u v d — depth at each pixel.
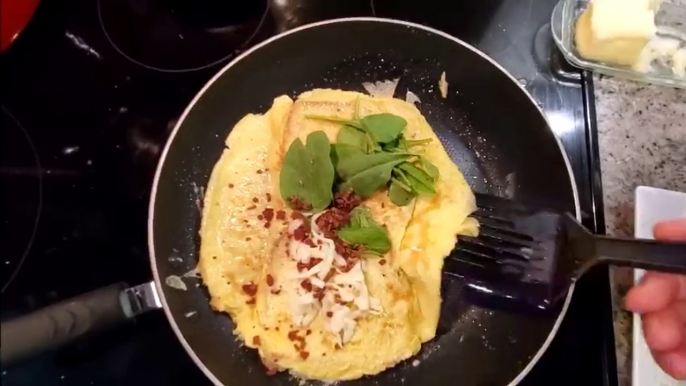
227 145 0.31
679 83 0.31
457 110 0.32
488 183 0.31
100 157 0.31
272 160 0.31
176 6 0.32
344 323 0.28
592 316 0.29
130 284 0.29
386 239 0.29
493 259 0.29
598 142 0.31
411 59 0.32
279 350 0.28
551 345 0.28
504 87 0.31
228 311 0.29
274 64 0.31
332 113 0.31
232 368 0.28
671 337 0.26
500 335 0.29
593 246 0.25
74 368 0.28
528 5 0.32
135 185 0.30
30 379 0.28
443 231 0.29
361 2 0.32
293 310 0.29
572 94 0.31
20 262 0.29
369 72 0.32
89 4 0.32
